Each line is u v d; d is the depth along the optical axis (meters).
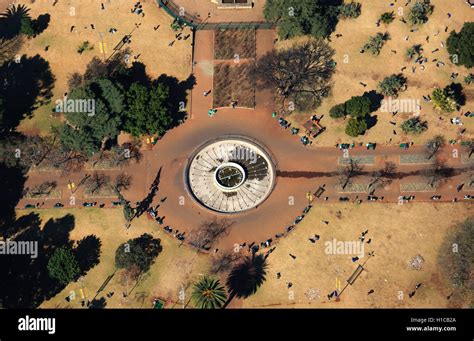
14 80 192.88
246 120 187.62
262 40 198.12
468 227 170.62
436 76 191.62
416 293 163.25
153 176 180.62
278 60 194.00
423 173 178.62
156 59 195.50
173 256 169.25
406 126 182.88
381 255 167.88
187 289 165.00
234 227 173.12
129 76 190.12
